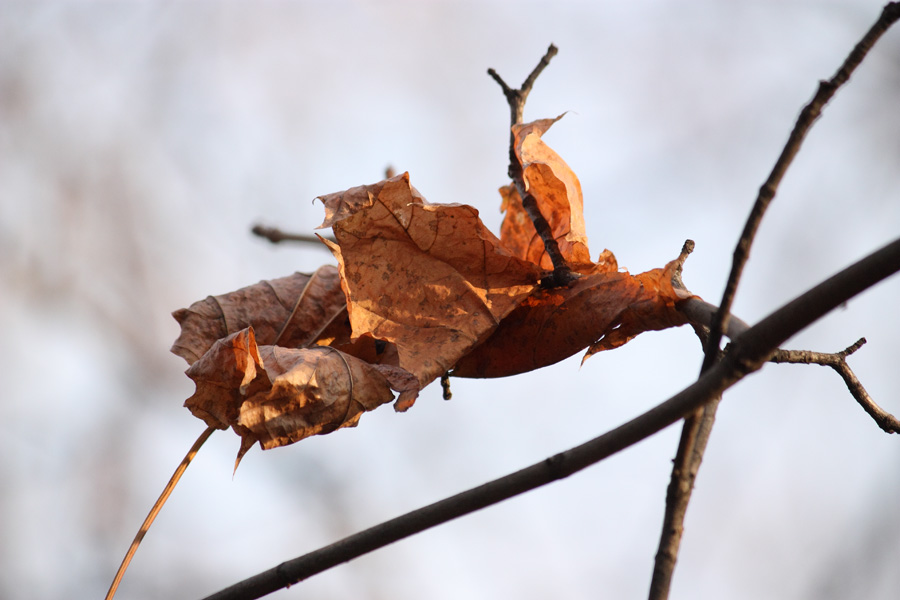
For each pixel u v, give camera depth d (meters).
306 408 1.08
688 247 1.08
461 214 1.09
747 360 1.00
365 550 1.05
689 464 1.04
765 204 1.01
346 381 1.08
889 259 0.99
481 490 1.04
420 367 1.09
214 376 1.07
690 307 1.06
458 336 1.09
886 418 1.08
